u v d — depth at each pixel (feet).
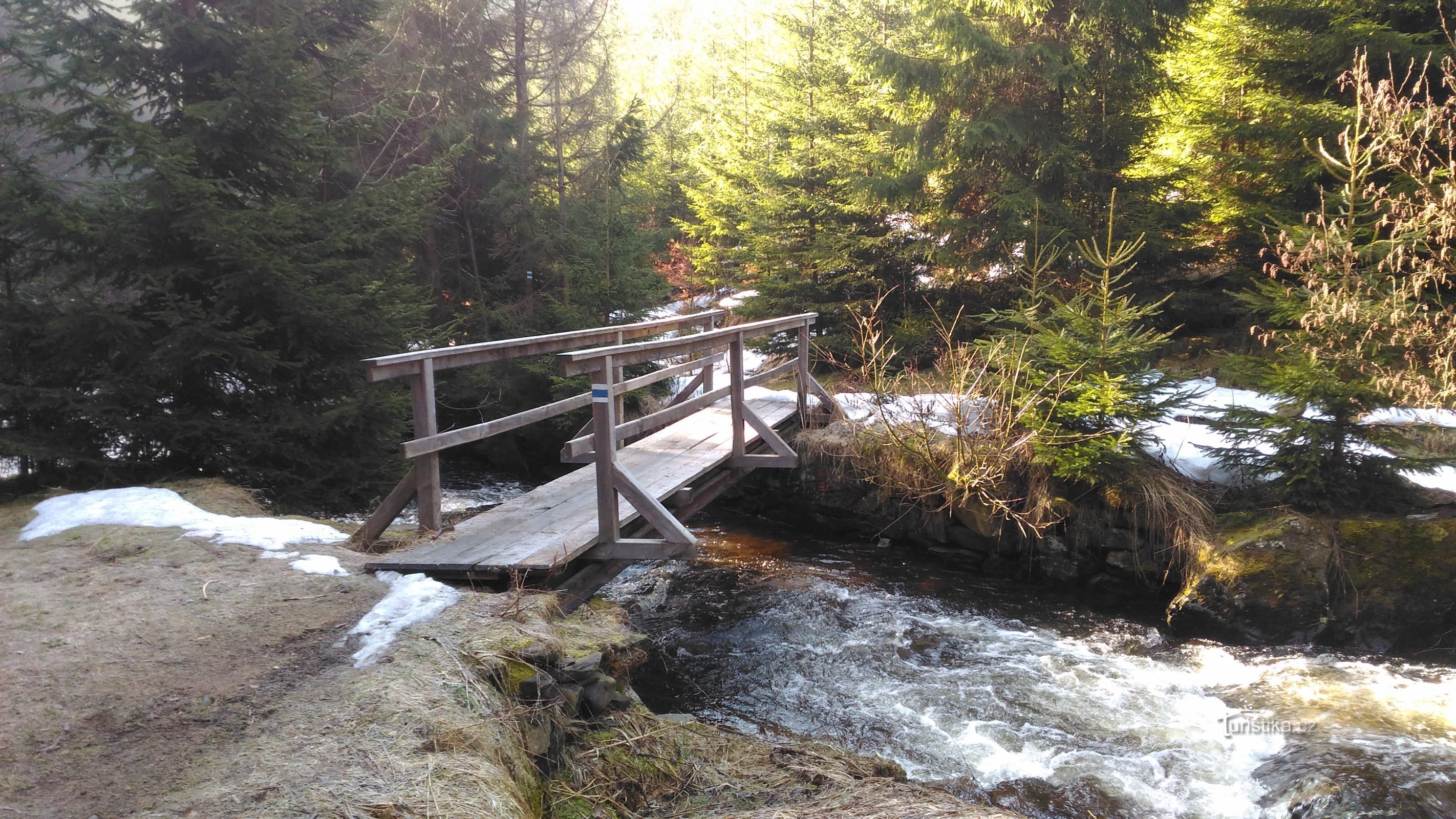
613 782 11.35
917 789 12.07
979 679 19.76
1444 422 25.29
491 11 45.57
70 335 22.07
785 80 43.70
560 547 15.58
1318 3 31.83
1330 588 21.18
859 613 23.94
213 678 11.09
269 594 13.88
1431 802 13.98
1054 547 25.96
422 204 32.12
